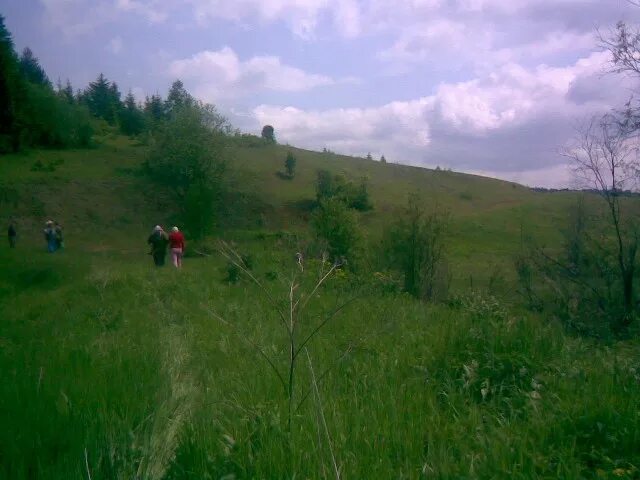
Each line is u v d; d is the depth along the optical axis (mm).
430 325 8984
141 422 4723
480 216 43688
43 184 55562
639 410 4941
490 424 4816
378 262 17781
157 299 13359
